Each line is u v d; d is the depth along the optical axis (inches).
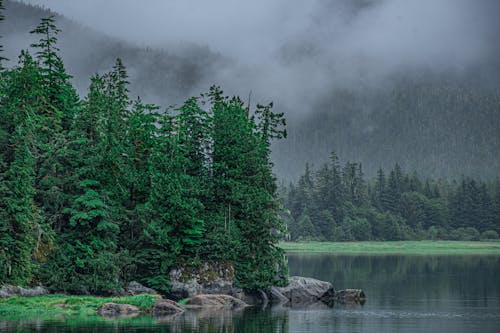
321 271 3654.0
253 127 2460.6
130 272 2160.4
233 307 2016.5
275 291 2274.9
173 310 1813.5
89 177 2089.1
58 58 2207.2
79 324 1501.0
